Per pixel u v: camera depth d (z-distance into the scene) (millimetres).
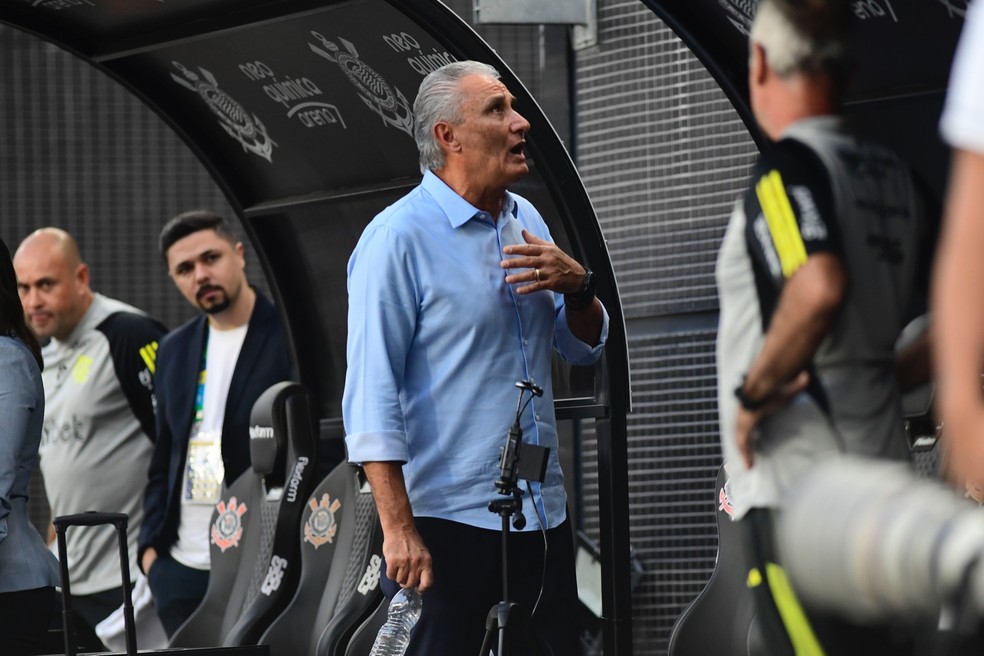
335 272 19031
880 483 6770
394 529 12398
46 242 22578
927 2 12320
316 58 16578
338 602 16172
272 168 18641
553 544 13133
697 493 21188
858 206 6980
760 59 7336
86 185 33281
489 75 13273
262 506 17875
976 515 6539
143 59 18203
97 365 22422
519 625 11938
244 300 20672
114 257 33344
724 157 21016
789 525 6887
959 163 5215
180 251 20562
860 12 12609
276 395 17641
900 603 6594
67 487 22594
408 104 16234
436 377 12922
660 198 21641
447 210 13117
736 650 13320
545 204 15750
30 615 14164
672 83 21484
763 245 6996
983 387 5625
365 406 12602
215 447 20375
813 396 6930
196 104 18562
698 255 21250
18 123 33250
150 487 20828
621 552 15273
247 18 16297
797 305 6859
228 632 17703
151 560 20469
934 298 5418
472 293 12961
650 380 21641
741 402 7090
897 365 7082
